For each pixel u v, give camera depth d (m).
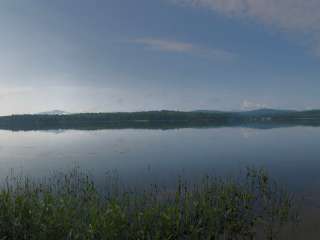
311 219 12.52
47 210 11.17
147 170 23.42
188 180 19.53
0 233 10.74
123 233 10.50
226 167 24.31
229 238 11.37
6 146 43.97
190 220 11.80
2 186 18.75
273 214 13.13
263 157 29.27
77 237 9.92
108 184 18.64
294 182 18.52
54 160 29.75
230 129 80.69
